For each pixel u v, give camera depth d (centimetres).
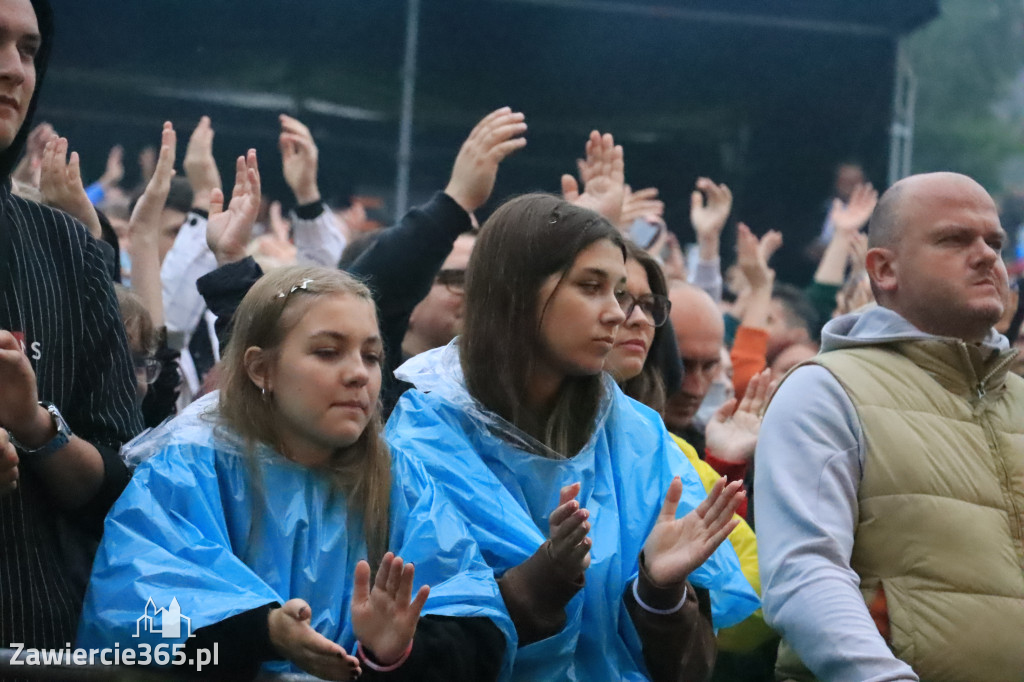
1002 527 416
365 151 1469
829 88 1486
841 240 958
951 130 1709
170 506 350
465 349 413
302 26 1444
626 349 482
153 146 1420
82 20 1399
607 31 1477
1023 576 411
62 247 384
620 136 1497
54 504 367
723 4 1466
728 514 379
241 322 373
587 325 402
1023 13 1716
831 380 431
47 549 364
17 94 356
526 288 404
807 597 397
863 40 1474
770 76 1485
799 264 1478
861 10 1464
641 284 506
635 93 1492
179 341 600
